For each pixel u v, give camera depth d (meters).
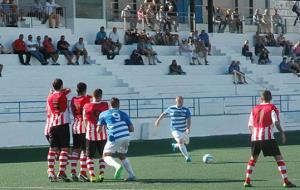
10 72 73.19
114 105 35.34
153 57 84.69
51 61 77.50
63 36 79.50
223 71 88.25
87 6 87.69
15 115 67.19
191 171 40.34
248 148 57.22
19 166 44.78
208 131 73.06
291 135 71.81
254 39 97.56
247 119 75.94
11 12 80.62
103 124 35.09
